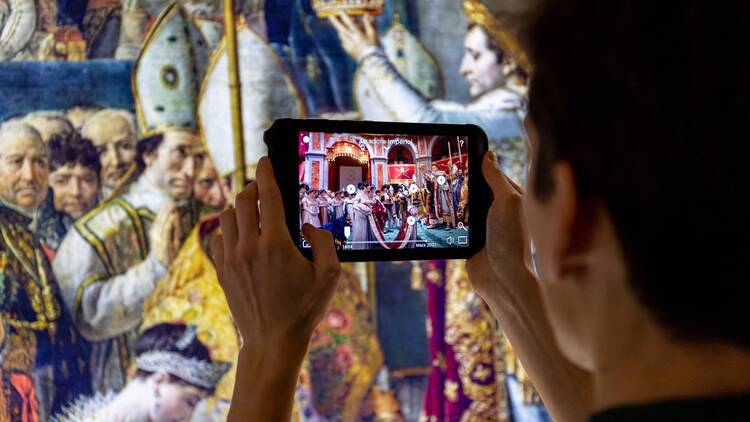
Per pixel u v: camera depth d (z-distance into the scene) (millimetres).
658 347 493
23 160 4316
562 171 500
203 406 4508
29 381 4246
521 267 1063
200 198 4590
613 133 466
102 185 4445
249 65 4668
